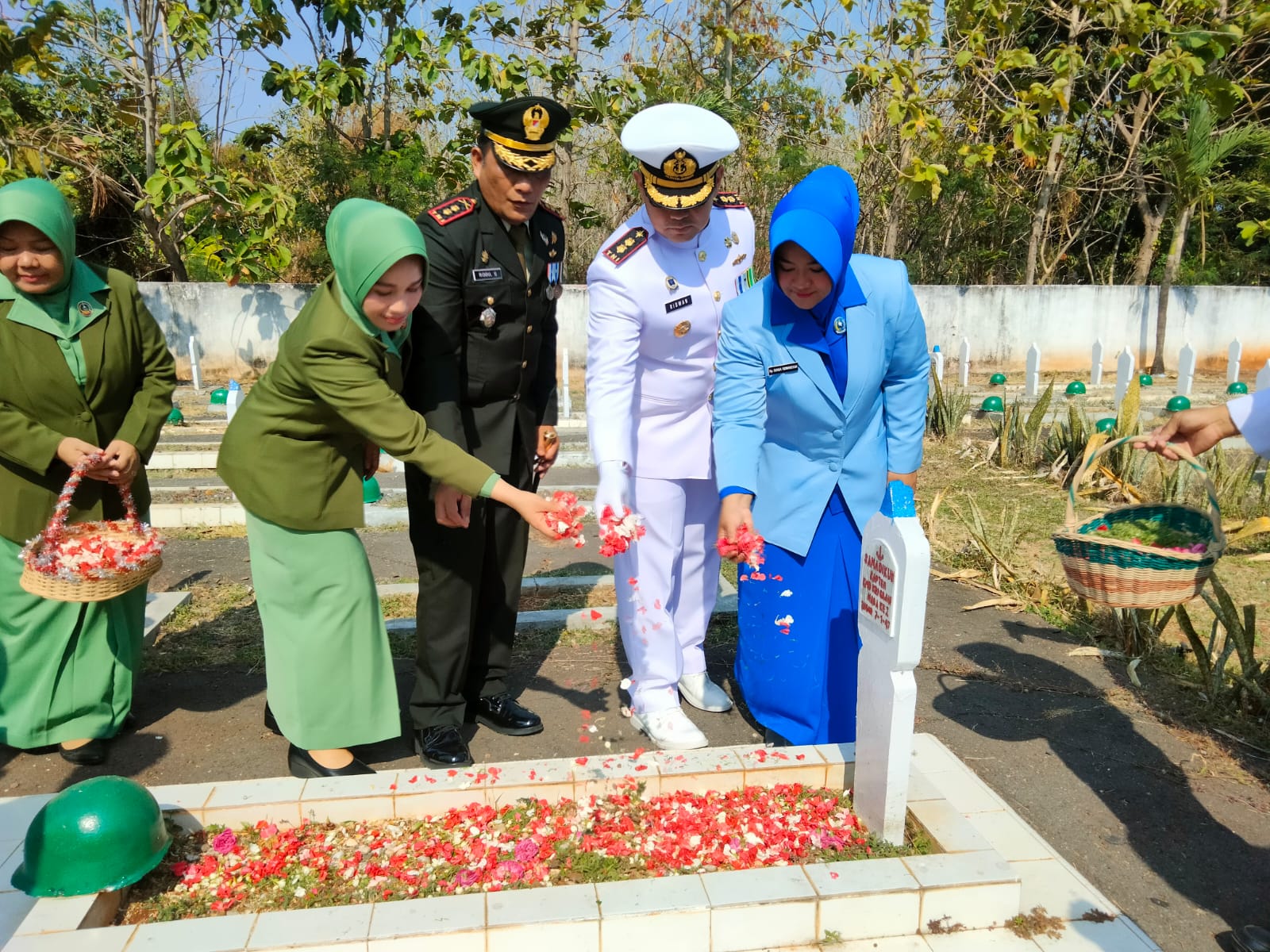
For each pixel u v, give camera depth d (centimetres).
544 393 393
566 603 560
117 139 1567
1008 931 269
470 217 342
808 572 353
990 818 323
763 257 1580
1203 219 1691
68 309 354
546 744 386
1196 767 376
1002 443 943
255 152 1488
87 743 370
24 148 1406
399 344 326
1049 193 1733
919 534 275
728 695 434
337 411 306
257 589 338
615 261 356
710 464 385
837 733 361
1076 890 288
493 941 248
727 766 331
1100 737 400
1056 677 460
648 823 309
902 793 292
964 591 591
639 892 262
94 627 362
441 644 363
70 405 355
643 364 372
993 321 1678
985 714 422
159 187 1322
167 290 1477
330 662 334
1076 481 332
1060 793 356
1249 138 1489
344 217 300
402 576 604
